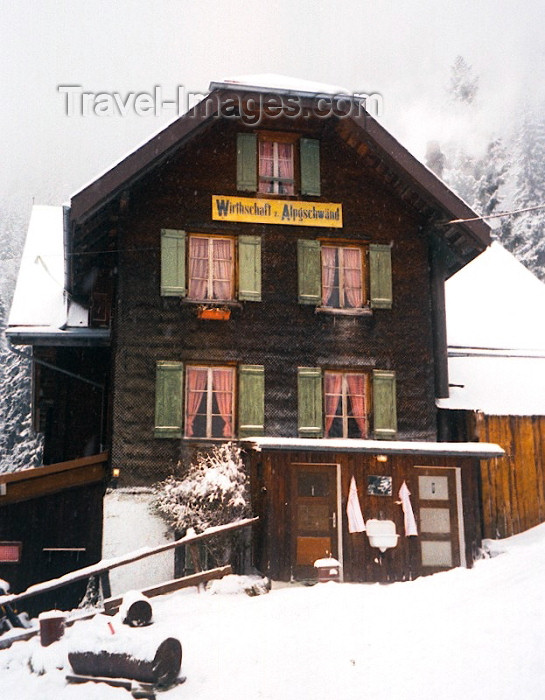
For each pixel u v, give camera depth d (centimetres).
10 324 1775
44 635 1017
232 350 1658
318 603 1098
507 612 935
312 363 1692
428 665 828
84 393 1848
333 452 1448
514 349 1983
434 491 1500
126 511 1543
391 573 1431
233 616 1082
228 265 1706
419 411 1720
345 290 1762
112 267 1736
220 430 1633
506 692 743
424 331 1761
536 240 3888
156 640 850
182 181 1700
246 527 1502
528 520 1686
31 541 1562
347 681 821
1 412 4272
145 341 1623
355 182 1789
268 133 1777
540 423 1738
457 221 1712
